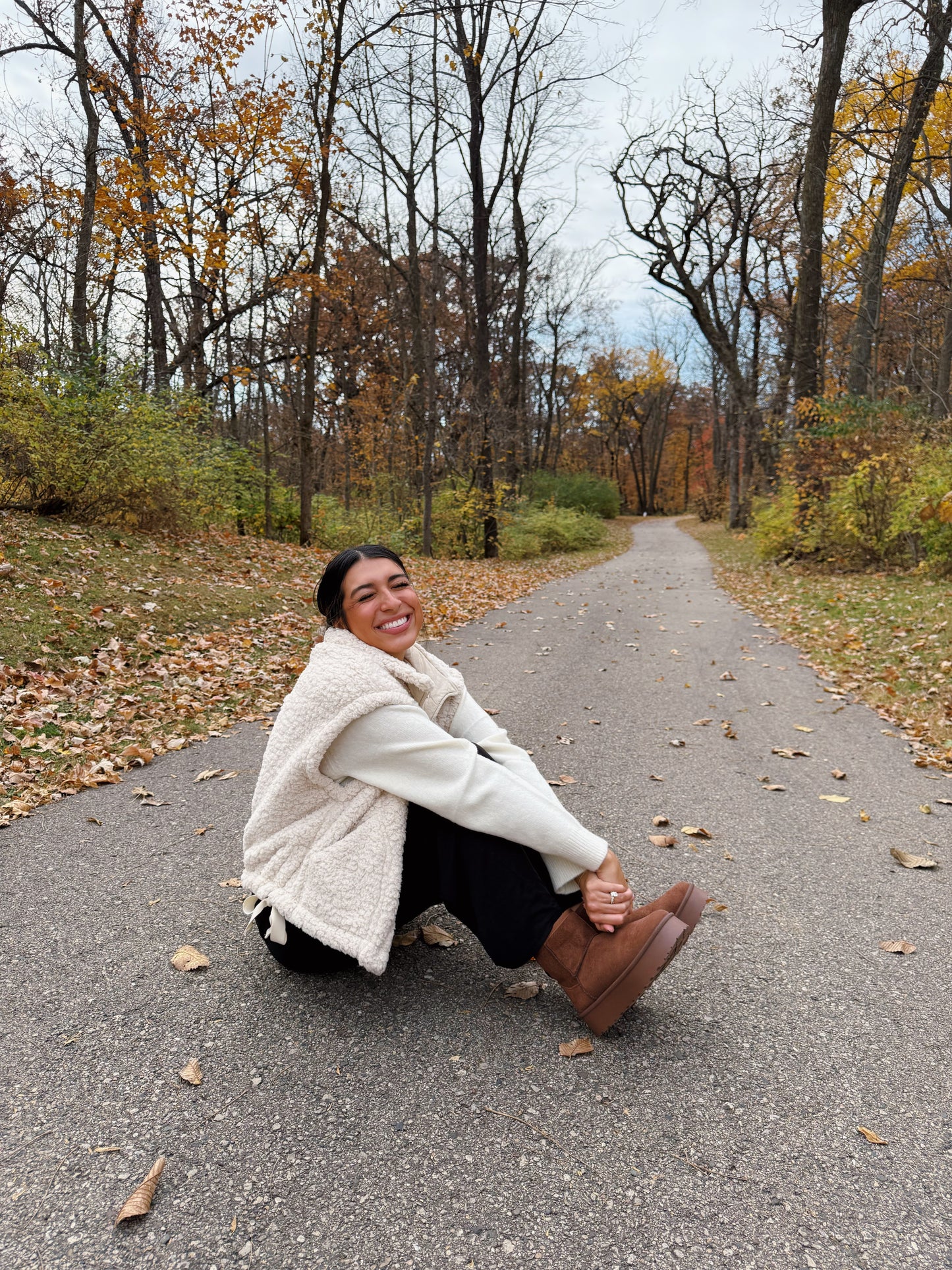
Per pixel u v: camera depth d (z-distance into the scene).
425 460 18.42
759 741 4.79
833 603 9.64
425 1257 1.38
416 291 20.83
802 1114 1.74
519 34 17.44
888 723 5.17
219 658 6.25
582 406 53.41
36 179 14.25
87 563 7.75
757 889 2.87
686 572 17.25
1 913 2.62
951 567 10.09
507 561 19.73
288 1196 1.50
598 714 5.39
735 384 24.45
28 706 4.65
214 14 11.93
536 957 1.98
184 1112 1.73
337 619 2.13
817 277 14.53
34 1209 1.47
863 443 11.94
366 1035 1.99
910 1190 1.52
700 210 21.20
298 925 1.93
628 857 3.12
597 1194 1.51
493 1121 1.70
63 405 9.17
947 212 17.50
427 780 1.92
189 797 3.73
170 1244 1.40
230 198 13.01
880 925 2.61
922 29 14.14
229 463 11.95
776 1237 1.42
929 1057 1.94
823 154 14.21
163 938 2.48
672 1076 1.86
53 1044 1.96
